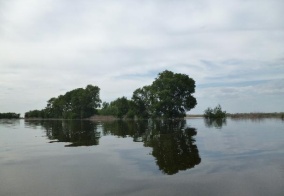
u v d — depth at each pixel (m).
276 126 45.94
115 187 12.20
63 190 11.92
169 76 100.00
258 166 15.42
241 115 90.00
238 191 11.26
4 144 27.88
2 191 11.89
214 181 12.72
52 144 27.59
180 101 97.56
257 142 25.14
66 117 173.38
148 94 117.31
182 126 53.00
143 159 18.48
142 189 11.85
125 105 131.25
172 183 12.59
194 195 10.97
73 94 172.50
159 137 32.38
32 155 20.78
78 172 15.09
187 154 19.83
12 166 16.83
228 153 19.72
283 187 11.63
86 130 48.31
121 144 26.72
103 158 19.19
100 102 171.62
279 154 18.83
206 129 42.66
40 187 12.40
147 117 118.50
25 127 63.59
